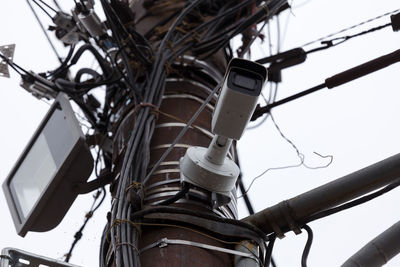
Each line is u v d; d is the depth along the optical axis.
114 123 7.75
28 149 7.67
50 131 7.52
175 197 6.23
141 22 8.61
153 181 6.51
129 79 7.36
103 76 8.39
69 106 7.46
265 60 8.99
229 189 6.29
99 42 8.19
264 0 8.91
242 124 5.48
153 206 6.11
